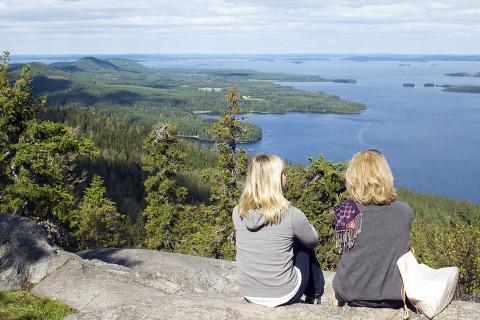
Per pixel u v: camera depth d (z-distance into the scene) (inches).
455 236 570.9
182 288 366.3
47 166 890.1
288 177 922.7
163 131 1262.3
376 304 165.3
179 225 1286.9
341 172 836.6
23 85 930.1
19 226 414.0
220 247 1071.0
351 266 162.4
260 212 173.2
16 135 935.0
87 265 396.5
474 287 536.7
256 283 175.8
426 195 5949.8
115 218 1515.7
